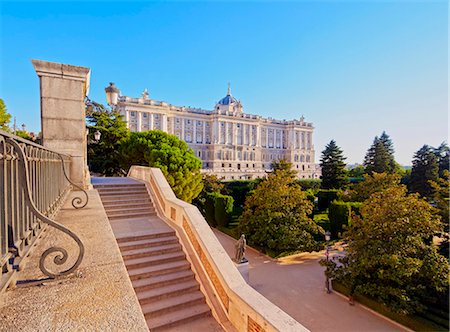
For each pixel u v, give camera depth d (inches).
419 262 378.0
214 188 1251.8
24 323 73.1
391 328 377.4
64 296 88.0
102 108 1071.6
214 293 251.1
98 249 131.8
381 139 2169.0
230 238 828.0
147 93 2770.7
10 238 94.5
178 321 228.1
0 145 83.8
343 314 411.8
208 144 3093.0
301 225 673.6
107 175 1060.5
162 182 439.8
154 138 948.0
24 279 96.7
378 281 413.4
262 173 2935.5
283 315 174.6
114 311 81.1
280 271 574.2
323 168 1882.4
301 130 3752.5
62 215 205.0
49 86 378.9
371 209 484.1
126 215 389.7
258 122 3358.8
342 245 755.4
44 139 378.0
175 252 306.0
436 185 753.0
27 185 93.5
